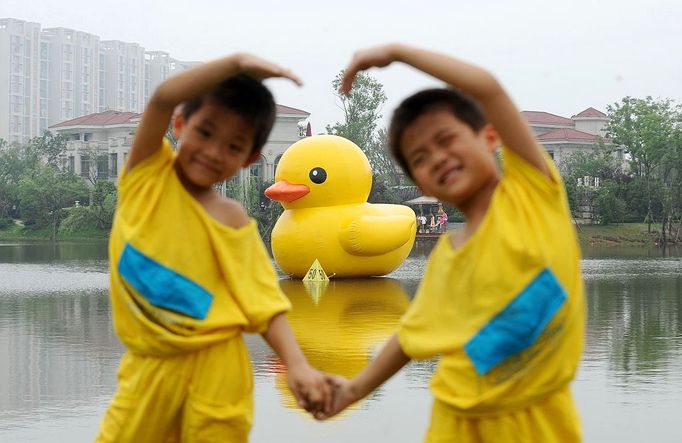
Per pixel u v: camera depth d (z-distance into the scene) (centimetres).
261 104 323
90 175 6241
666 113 4797
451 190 302
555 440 296
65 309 1416
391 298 1436
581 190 4797
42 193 5534
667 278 2023
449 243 309
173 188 323
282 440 593
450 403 298
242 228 334
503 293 288
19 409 705
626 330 1140
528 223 289
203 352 321
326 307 1305
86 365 903
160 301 316
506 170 297
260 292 334
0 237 5306
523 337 287
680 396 734
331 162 1747
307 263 1761
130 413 323
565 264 291
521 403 290
